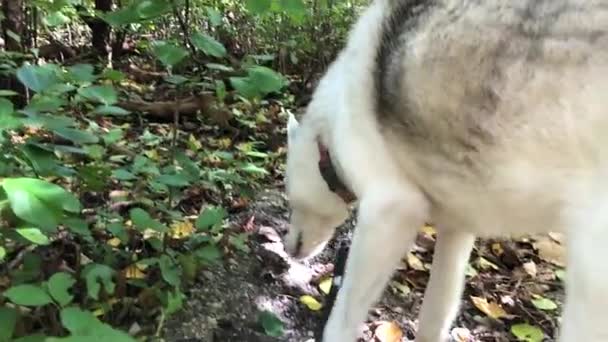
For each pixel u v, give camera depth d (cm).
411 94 99
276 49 245
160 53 133
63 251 133
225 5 256
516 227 105
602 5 89
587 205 91
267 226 156
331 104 116
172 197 145
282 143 195
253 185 168
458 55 95
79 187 140
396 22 102
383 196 107
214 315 130
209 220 130
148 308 125
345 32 236
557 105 90
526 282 154
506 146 94
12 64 160
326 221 131
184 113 205
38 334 104
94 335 85
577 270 92
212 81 196
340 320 110
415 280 150
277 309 135
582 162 91
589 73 89
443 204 107
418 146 102
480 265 157
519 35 92
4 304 114
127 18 137
